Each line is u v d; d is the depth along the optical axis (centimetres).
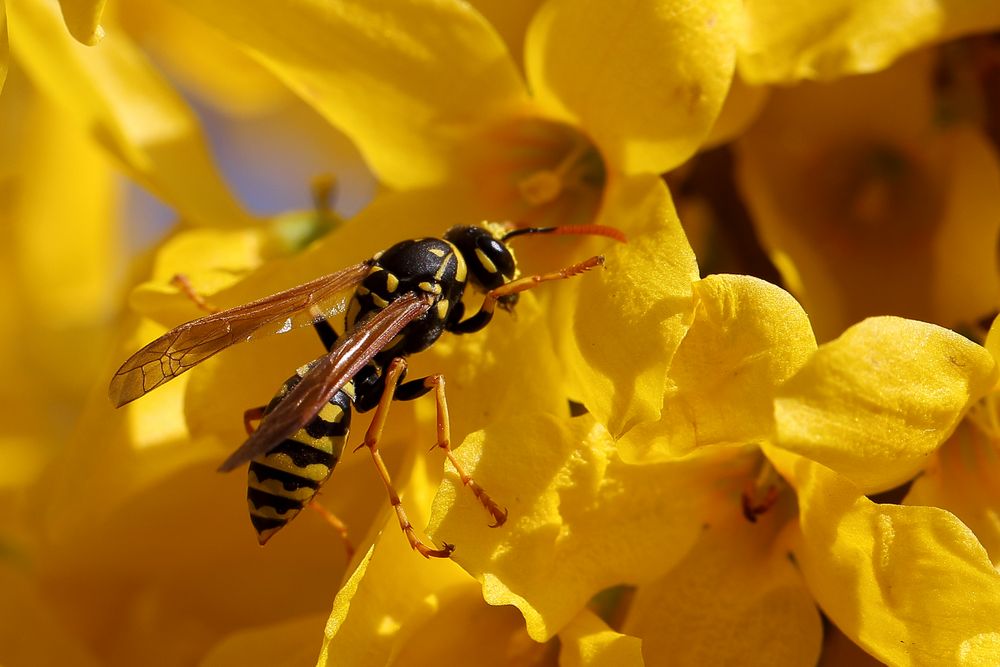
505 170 12
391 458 12
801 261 12
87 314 15
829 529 11
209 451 12
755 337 11
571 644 11
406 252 12
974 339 12
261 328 12
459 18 12
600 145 12
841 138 13
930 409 11
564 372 12
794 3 12
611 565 11
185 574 13
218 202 13
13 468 14
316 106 12
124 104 13
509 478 11
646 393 11
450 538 11
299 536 12
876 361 11
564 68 12
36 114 15
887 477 11
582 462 11
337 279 12
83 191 15
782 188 13
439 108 12
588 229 12
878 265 13
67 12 11
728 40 11
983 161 12
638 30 11
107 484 12
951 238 12
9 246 15
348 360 12
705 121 11
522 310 12
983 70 12
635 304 11
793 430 11
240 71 15
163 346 12
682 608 12
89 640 13
